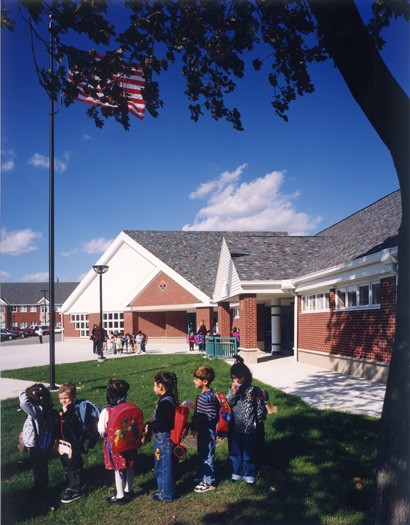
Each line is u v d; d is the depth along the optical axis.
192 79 7.44
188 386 12.55
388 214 16.27
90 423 5.16
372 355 12.61
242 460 5.61
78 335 44.31
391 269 10.88
